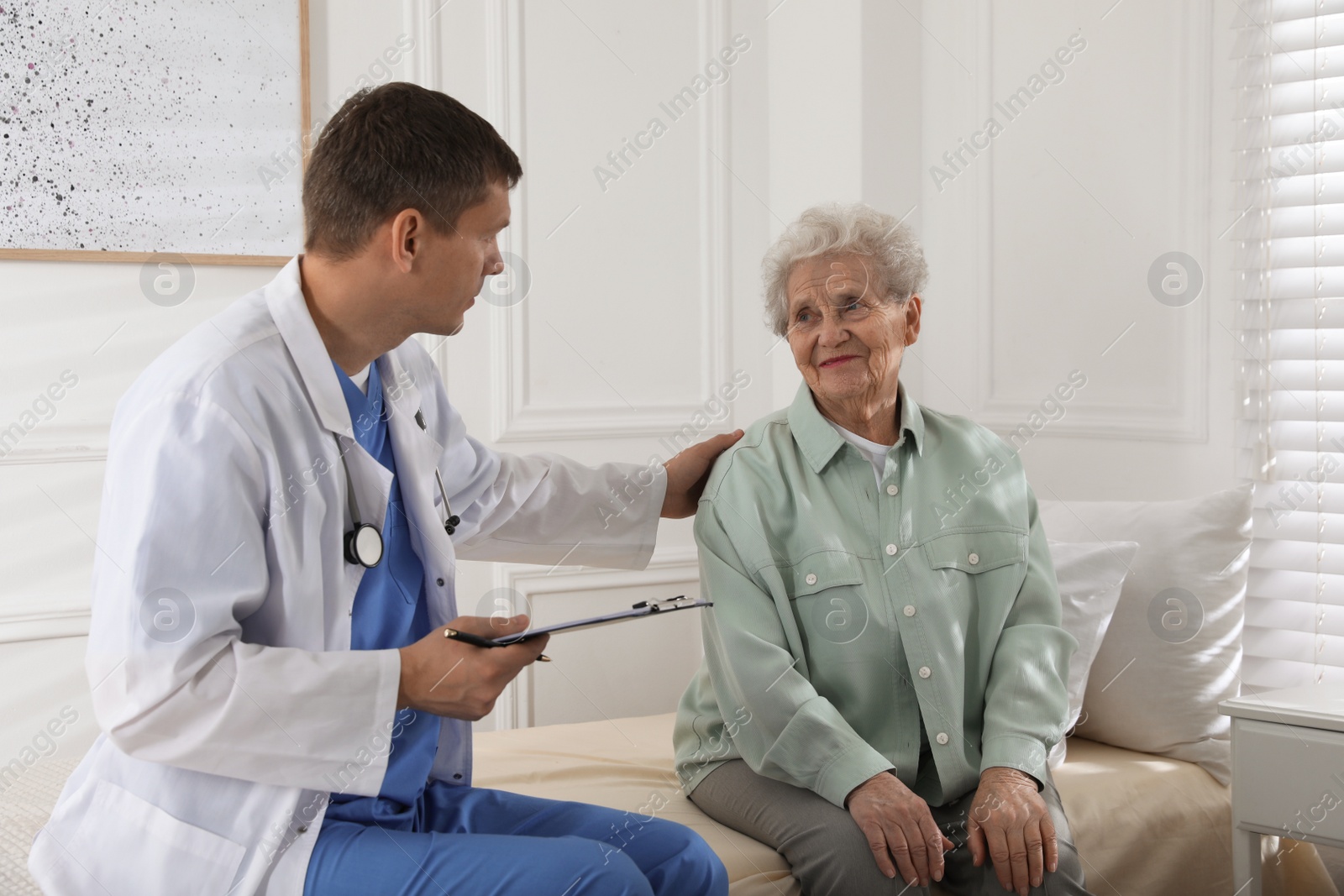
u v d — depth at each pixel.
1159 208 2.38
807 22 2.91
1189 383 2.35
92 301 2.35
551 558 1.76
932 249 2.85
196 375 1.20
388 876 1.15
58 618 2.31
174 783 1.16
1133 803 1.77
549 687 2.87
